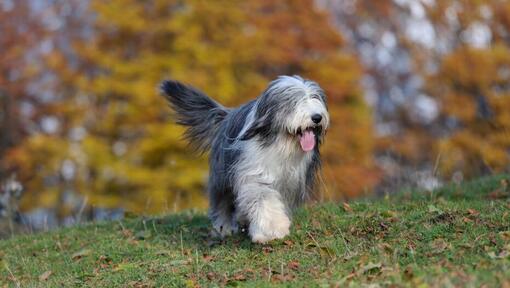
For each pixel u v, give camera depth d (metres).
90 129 20.05
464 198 9.37
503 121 22.16
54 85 21.33
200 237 8.45
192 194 17.92
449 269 5.78
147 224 9.55
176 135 18.08
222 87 18.89
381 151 23.78
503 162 20.92
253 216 7.47
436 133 26.67
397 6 30.97
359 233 7.59
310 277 6.29
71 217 14.16
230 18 20.66
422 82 26.20
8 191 12.67
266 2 21.62
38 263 8.43
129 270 7.38
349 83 20.86
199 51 19.48
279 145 7.44
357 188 18.36
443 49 26.33
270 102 7.39
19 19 23.41
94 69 21.39
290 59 20.52
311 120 7.25
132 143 19.33
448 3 25.75
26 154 19.33
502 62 23.67
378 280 5.74
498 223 7.20
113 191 18.73
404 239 7.07
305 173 7.79
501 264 5.69
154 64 19.48
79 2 24.34
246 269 6.78
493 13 24.91
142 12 20.64
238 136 7.66
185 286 6.57
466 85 23.91
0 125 21.95
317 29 21.70
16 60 22.19
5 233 12.00
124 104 19.52
